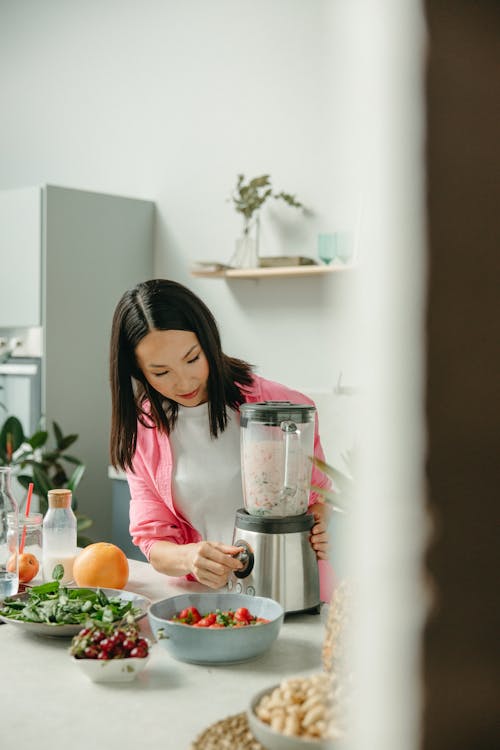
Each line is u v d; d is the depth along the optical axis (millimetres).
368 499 149
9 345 3887
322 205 3510
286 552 1454
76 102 4527
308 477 1527
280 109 3656
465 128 143
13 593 1524
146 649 1153
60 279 3785
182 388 1757
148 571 1789
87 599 1409
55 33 4605
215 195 3928
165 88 4117
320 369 3504
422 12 143
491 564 146
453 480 144
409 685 146
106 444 4008
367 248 149
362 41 146
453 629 146
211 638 1177
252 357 3773
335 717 686
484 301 144
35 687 1127
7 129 4887
